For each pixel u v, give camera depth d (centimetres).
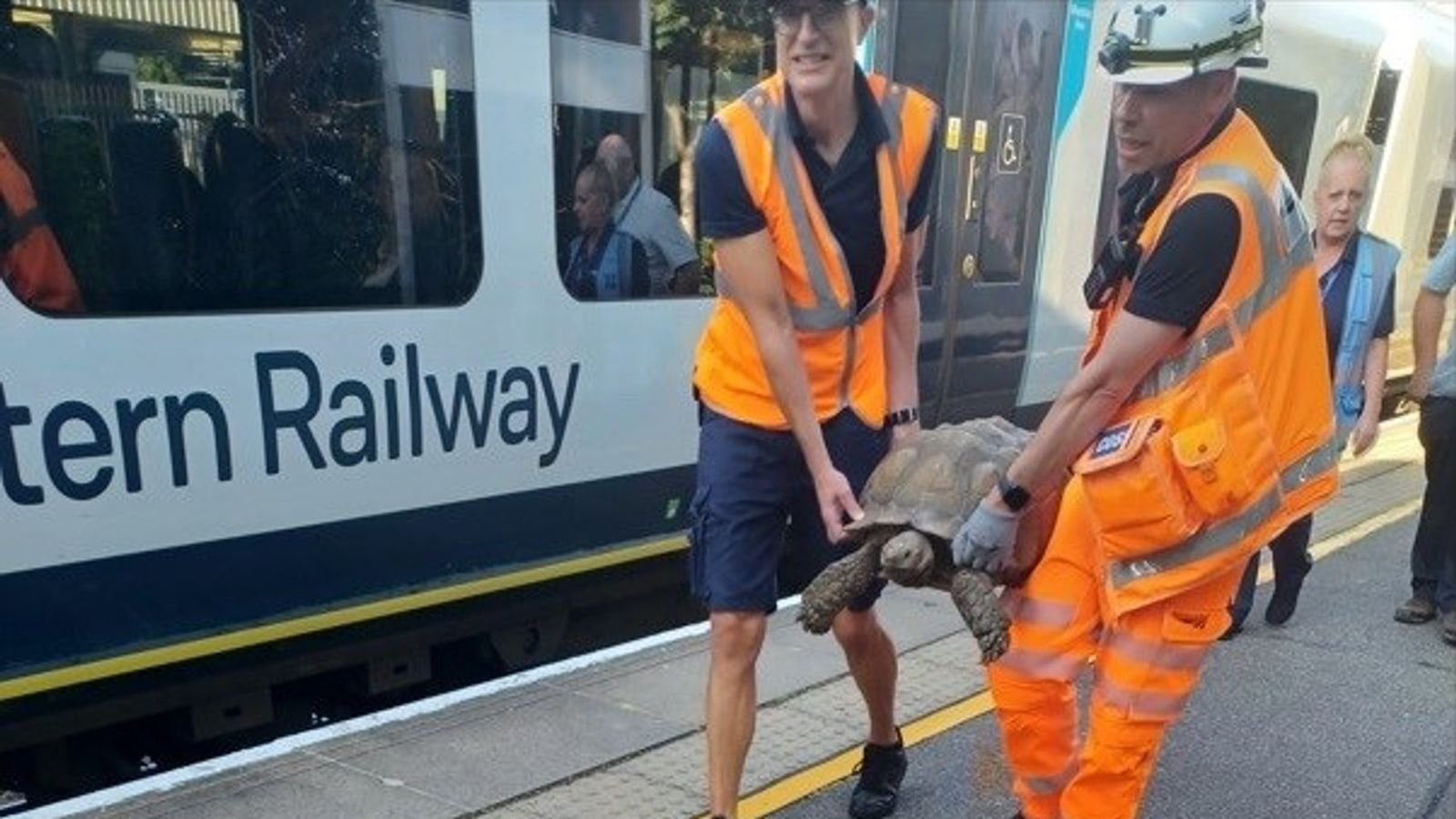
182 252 342
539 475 429
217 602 353
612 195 441
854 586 242
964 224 584
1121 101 213
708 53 466
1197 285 207
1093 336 235
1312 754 361
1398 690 412
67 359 319
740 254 249
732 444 265
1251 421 214
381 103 377
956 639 431
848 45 242
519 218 412
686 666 398
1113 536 223
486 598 441
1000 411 634
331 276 372
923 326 571
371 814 297
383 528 388
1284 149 775
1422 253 1008
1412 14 909
